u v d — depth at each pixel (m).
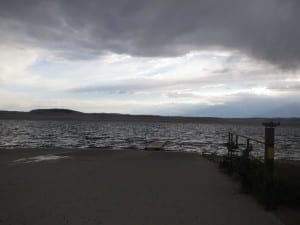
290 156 24.58
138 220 5.34
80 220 5.30
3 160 13.38
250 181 7.46
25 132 59.72
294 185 6.47
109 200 6.61
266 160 6.18
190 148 29.19
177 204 6.38
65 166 11.63
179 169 11.20
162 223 5.21
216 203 6.50
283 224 5.24
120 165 12.07
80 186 8.00
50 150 18.05
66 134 56.19
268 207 6.04
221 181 8.93
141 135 58.09
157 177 9.45
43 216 5.49
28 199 6.65
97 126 109.75
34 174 9.79
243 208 6.15
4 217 5.43
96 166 11.70
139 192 7.39
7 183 8.34
